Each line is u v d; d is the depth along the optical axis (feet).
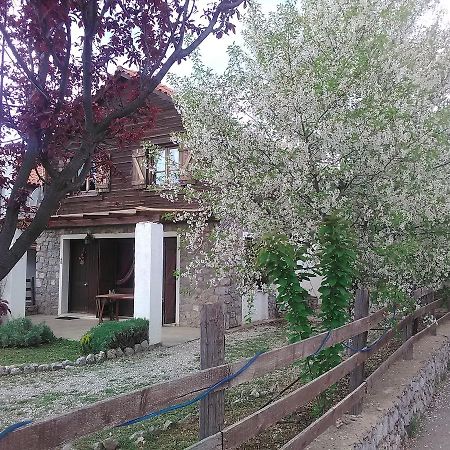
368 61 18.13
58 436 5.16
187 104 19.94
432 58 22.84
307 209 17.99
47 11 8.59
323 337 12.57
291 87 17.87
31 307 45.60
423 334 25.59
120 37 11.02
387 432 14.93
